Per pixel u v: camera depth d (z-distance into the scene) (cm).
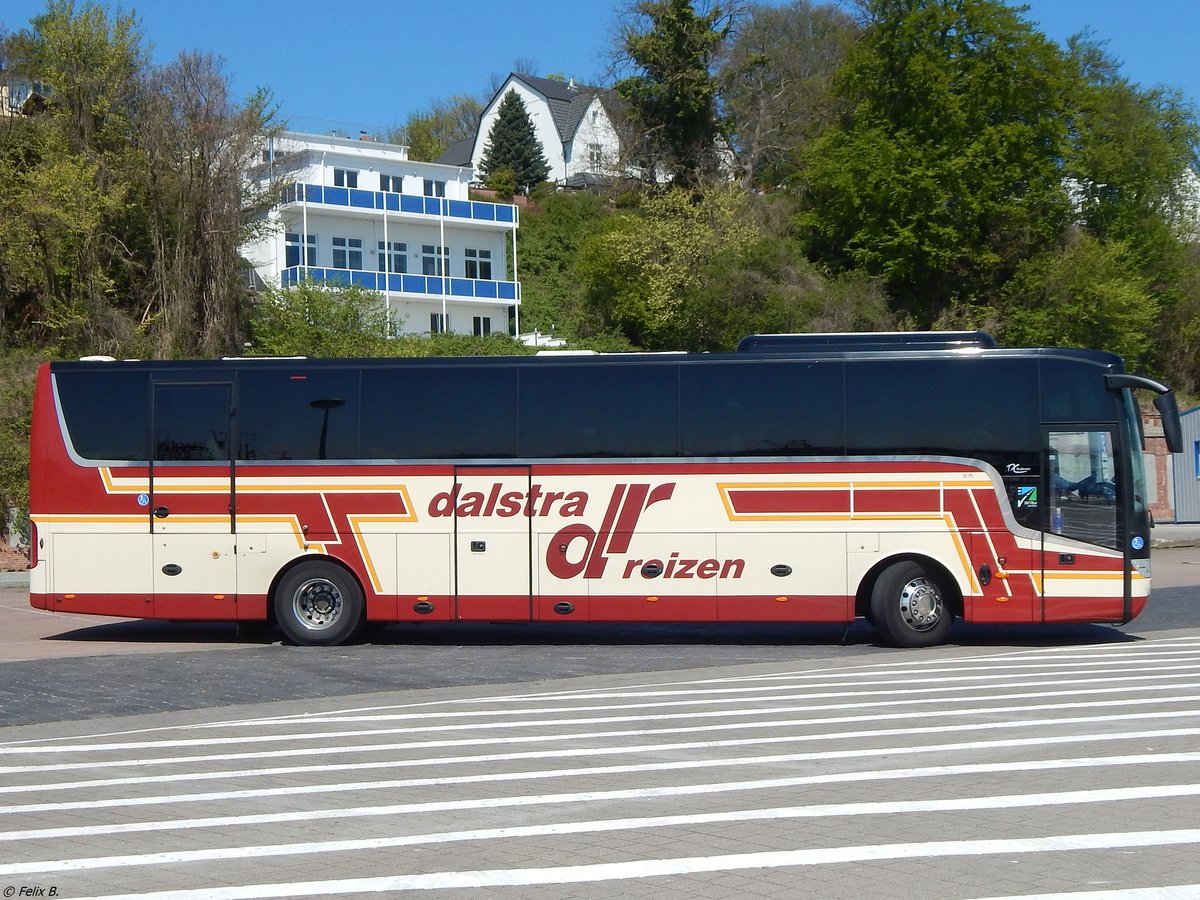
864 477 1684
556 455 1720
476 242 6944
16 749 1060
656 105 6750
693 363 1719
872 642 1791
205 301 4606
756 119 7156
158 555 1758
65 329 4466
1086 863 645
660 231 5828
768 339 1738
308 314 4619
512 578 1717
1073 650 1645
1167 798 789
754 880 623
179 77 4644
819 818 751
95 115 4597
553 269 7444
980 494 1672
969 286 5550
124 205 4519
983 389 1683
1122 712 1126
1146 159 5916
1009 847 677
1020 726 1061
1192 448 4422
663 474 1706
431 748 1019
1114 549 1655
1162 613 2114
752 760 936
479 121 10494
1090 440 1669
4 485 3375
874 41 5591
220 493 1755
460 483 1730
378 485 1739
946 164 5319
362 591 1748
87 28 4556
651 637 1884
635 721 1128
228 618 1755
